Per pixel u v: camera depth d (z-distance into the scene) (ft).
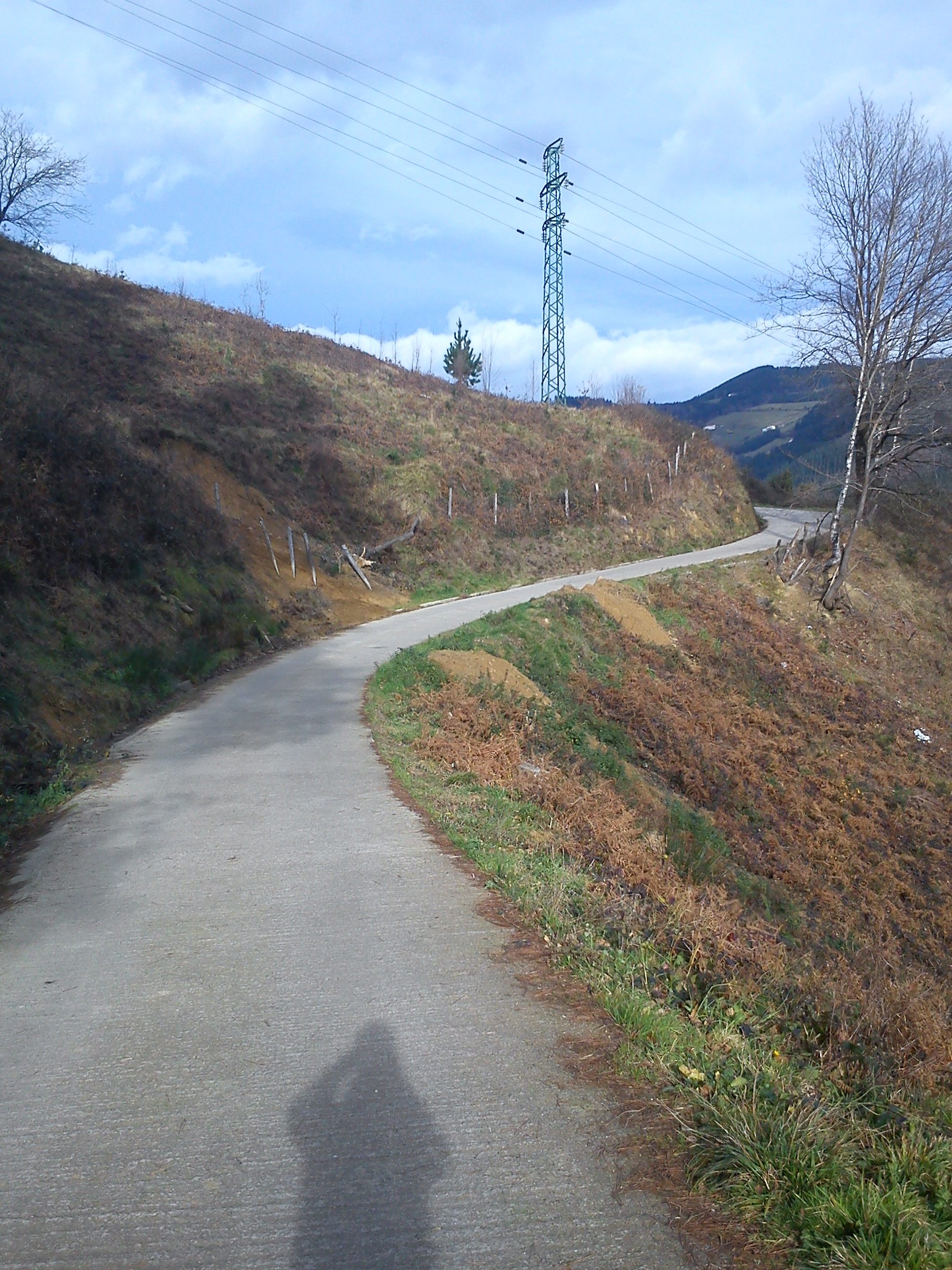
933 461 100.73
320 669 54.60
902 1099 12.84
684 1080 11.93
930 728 77.36
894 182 86.79
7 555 44.68
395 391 138.72
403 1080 12.00
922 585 108.78
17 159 144.66
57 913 18.80
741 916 25.82
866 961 28.37
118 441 64.95
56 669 40.32
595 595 76.13
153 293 139.13
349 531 97.81
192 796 27.81
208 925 17.78
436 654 50.52
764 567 101.40
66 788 29.30
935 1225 9.02
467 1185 9.82
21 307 108.68
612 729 51.75
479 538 109.81
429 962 15.79
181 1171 10.19
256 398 112.47
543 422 147.54
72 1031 13.65
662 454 147.23
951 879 51.57
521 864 21.26
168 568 59.16
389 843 22.70
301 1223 9.27
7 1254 8.88
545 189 165.17
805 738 65.92
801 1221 9.11
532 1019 13.69
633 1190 9.71
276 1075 12.20
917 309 87.81
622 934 17.39
